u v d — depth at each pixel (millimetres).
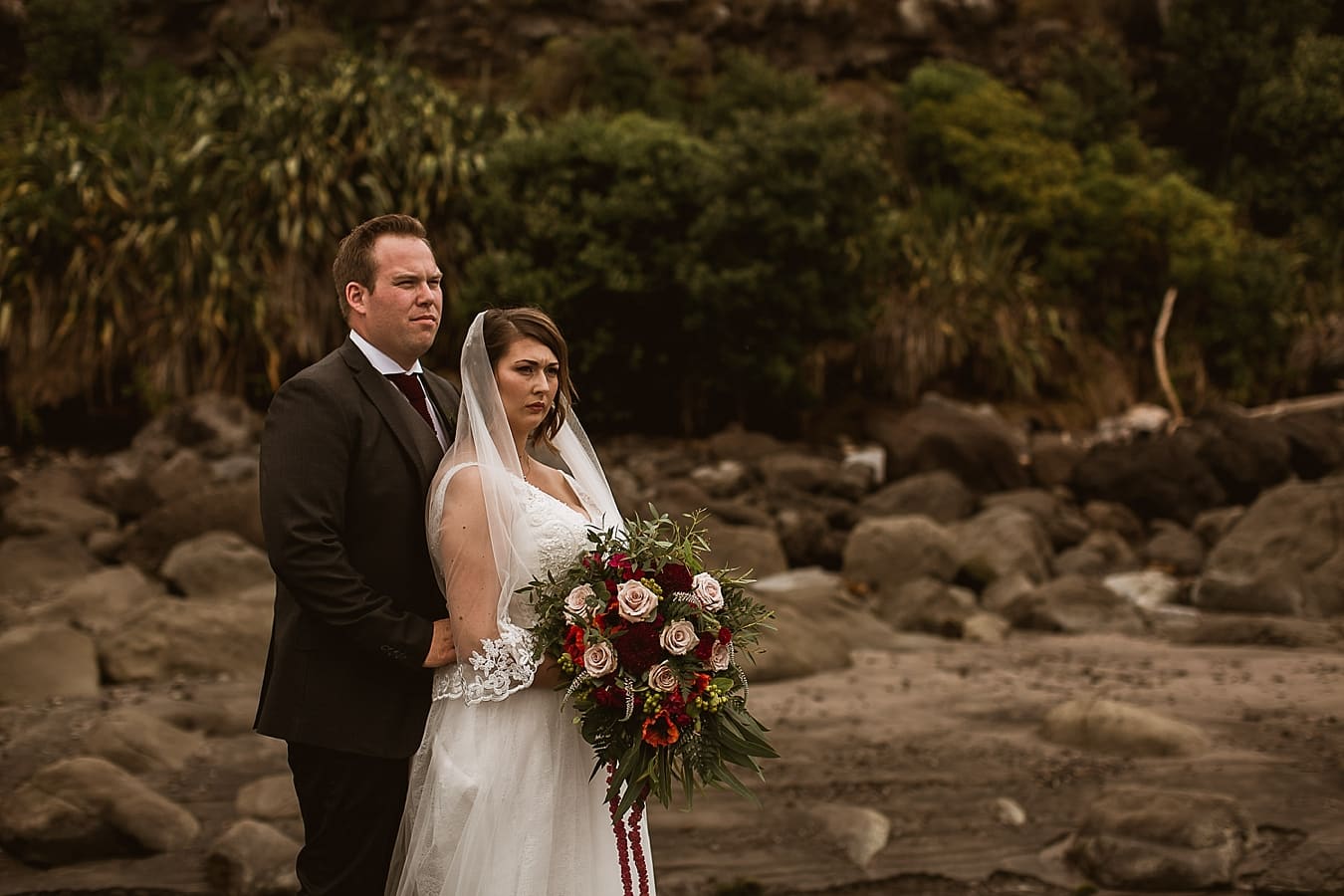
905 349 14281
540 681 2779
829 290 12883
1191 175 18203
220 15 17422
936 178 16359
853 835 4445
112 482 10109
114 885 4113
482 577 2744
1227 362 16047
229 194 13195
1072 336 15617
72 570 8484
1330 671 6957
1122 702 6219
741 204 12461
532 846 2738
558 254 12859
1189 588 9328
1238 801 4598
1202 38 18922
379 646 2695
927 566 9000
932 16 18484
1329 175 18234
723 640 2668
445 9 17906
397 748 2777
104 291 12664
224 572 7980
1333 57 18609
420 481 2861
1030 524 9703
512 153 13219
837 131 12828
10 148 13711
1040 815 4707
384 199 13297
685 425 13445
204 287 12742
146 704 6039
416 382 2992
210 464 10875
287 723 2756
